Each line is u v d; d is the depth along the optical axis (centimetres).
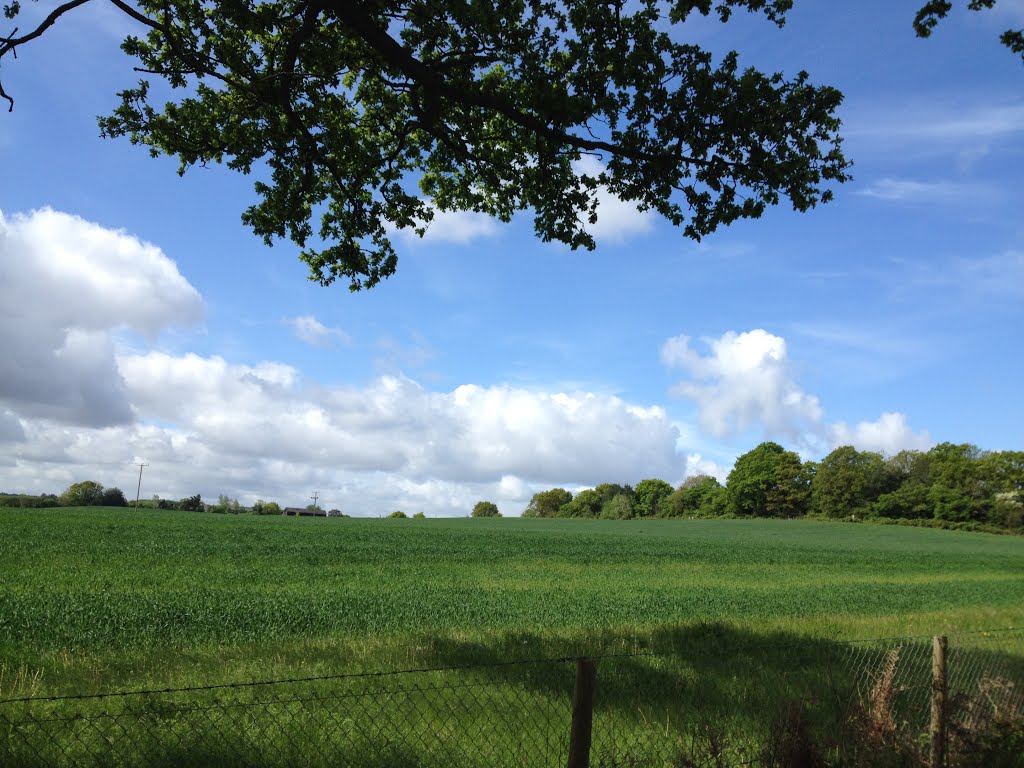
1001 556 6012
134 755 576
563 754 609
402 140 1438
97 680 818
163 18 1166
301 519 8006
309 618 1520
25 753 553
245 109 1373
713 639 1226
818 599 2469
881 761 572
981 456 12256
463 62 1156
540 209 1400
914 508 11175
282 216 1454
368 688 766
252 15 1156
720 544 5984
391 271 1543
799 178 1066
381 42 1060
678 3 1059
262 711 661
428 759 591
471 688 787
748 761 561
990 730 638
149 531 4256
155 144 1381
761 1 1032
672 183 1123
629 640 1184
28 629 1274
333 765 572
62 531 3903
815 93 1077
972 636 1239
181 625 1377
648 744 639
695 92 1064
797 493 12631
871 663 995
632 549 4884
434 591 2258
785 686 846
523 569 3316
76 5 941
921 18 1048
